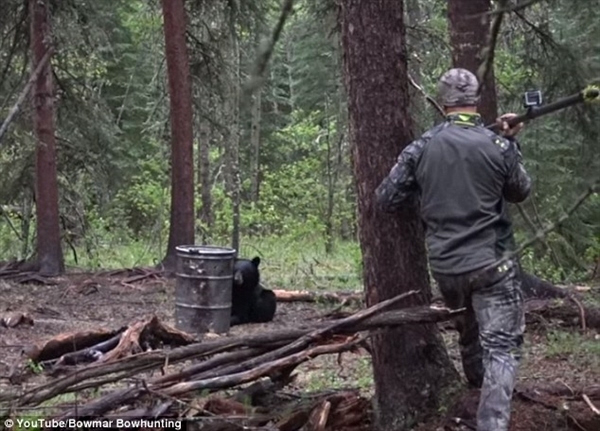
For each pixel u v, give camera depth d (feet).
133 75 86.84
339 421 20.61
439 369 20.49
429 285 20.70
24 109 57.88
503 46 44.80
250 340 20.42
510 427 19.63
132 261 71.72
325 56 84.89
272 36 9.69
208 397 20.49
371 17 20.04
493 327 18.26
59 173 64.64
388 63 20.01
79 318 40.22
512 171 18.56
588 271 44.14
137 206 83.76
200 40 63.10
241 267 38.01
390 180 19.19
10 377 25.55
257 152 93.91
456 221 18.47
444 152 18.60
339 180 88.58
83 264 69.56
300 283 54.80
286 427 20.03
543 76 39.52
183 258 34.22
